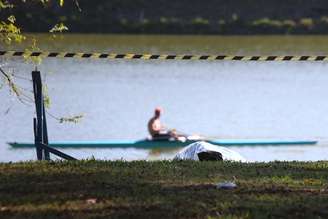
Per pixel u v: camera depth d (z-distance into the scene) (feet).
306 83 568.00
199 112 473.67
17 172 158.61
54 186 146.41
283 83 566.36
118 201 137.18
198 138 390.83
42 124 196.65
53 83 522.47
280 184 152.87
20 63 460.14
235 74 595.06
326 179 159.74
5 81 301.84
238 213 131.64
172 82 558.56
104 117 445.37
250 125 442.09
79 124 422.82
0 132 384.06
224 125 442.50
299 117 464.24
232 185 148.77
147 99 499.92
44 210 131.75
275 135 418.10
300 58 260.01
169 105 489.67
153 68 602.03
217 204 136.05
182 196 140.97
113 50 652.89
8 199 137.69
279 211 132.98
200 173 162.20
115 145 379.35
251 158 365.61
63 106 464.65
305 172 167.94
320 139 407.85
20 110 405.18
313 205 136.77
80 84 525.75
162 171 162.91
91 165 168.86
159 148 378.53
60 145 376.68
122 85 536.42
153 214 130.21
